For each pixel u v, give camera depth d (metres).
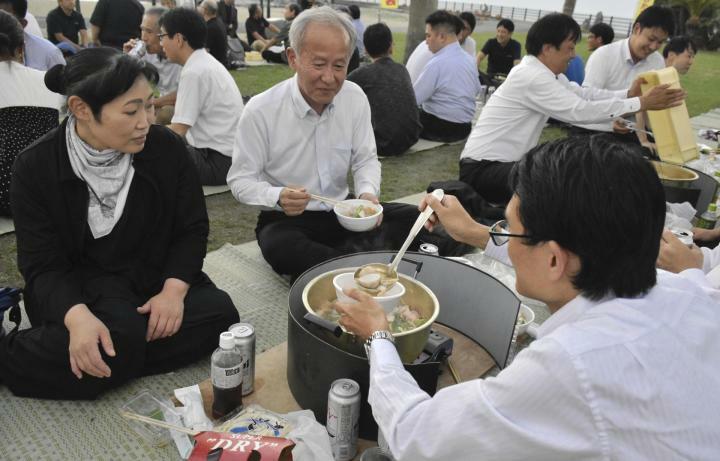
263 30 12.30
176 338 2.15
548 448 0.95
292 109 2.78
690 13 21.25
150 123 2.04
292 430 1.60
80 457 1.77
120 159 2.08
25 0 4.79
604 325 0.98
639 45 4.57
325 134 2.86
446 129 6.23
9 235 3.36
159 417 1.86
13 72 3.34
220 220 3.79
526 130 3.91
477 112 7.59
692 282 1.18
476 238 1.94
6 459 1.76
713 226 2.92
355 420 1.54
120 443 1.83
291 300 1.75
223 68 4.21
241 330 1.80
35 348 1.96
